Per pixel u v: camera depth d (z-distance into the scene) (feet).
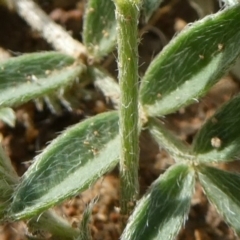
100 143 0.19
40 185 0.18
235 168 0.23
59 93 0.24
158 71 0.20
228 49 0.19
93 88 0.24
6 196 0.19
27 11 0.25
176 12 0.27
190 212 0.23
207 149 0.19
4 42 0.26
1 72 0.21
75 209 0.23
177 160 0.20
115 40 0.22
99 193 0.21
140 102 0.20
